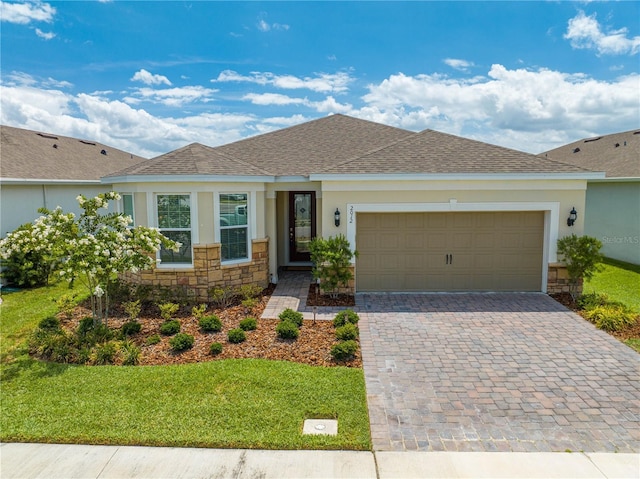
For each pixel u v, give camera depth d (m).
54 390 6.39
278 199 15.45
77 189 17.45
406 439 5.24
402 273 12.05
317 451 5.00
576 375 6.94
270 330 9.05
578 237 11.38
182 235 11.38
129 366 7.27
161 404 5.95
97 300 9.96
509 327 9.21
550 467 4.70
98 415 5.70
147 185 11.15
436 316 9.98
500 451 5.00
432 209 11.56
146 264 8.81
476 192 11.44
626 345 8.16
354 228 11.75
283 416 5.65
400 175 11.33
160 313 10.27
